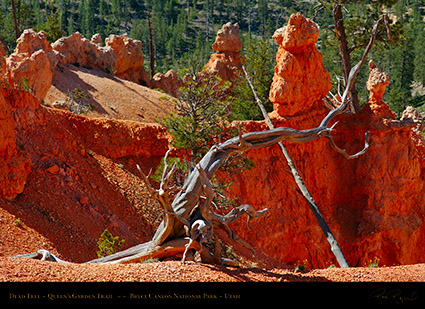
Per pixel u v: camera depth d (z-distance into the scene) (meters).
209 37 175.38
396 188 34.94
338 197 35.78
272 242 33.12
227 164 27.88
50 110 29.41
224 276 14.24
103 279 13.18
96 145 30.66
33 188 24.34
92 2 187.38
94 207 26.25
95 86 41.44
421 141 39.09
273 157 34.75
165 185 15.41
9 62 30.38
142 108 41.62
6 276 12.50
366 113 35.50
